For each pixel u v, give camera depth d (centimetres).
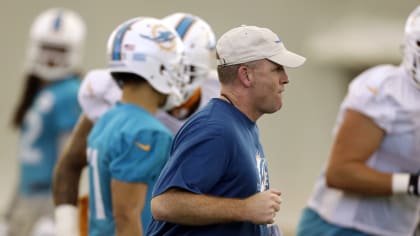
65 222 1407
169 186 1070
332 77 2983
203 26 1384
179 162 1073
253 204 1062
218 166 1070
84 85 1417
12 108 2859
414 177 1388
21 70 2872
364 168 1396
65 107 1930
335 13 3006
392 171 1419
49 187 1939
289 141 2934
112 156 1242
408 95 1393
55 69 1962
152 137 1240
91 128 1416
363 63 2970
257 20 2950
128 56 1274
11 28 2884
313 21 2989
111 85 1402
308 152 2941
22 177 1956
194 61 1356
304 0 2980
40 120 1931
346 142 1404
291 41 2978
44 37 1980
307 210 1500
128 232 1233
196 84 1361
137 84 1276
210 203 1062
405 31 1399
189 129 1084
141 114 1262
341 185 1407
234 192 1084
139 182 1232
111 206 1262
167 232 1108
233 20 2930
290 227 2753
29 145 1945
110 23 2889
